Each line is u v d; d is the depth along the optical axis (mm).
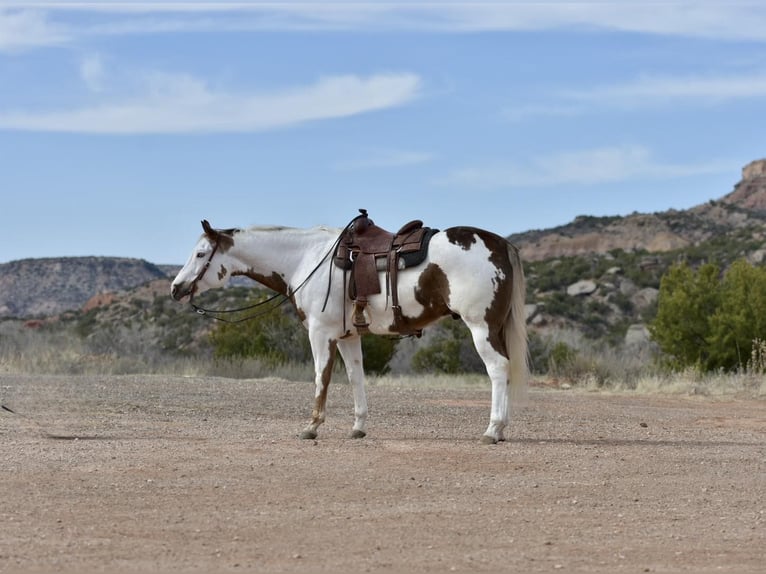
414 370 35281
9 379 24062
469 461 12281
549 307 63781
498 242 13516
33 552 7930
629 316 64750
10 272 125062
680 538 8773
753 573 7641
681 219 116375
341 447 13219
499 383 13531
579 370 30375
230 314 34844
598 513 9727
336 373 30094
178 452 12570
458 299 13320
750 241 78688
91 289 123250
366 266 13695
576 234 118000
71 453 12414
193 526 8922
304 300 14195
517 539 8648
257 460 12078
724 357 29781
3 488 10273
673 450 13648
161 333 49656
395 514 9492
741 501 10375
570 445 13883
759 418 18766
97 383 23125
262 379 26609
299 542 8430
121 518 9156
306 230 14570
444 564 7789
